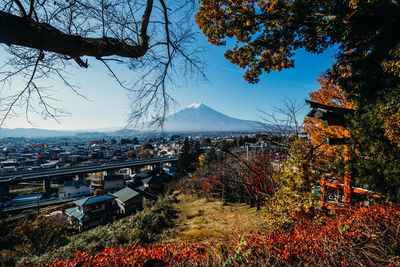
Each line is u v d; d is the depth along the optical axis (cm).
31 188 5672
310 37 584
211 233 849
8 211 3631
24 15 129
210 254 296
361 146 379
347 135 433
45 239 1565
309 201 479
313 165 512
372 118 363
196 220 1391
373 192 382
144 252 299
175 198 2833
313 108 452
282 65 712
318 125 870
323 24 491
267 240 272
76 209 2992
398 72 375
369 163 356
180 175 4503
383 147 337
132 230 1234
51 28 142
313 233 274
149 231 1241
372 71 466
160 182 5456
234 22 606
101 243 1046
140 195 3462
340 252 210
